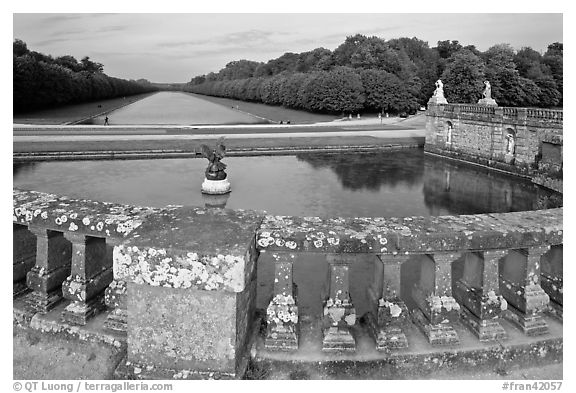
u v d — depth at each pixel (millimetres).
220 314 3914
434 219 4832
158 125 68062
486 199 30344
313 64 126312
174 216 4480
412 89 91812
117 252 3889
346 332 4484
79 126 61031
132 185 30797
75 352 4633
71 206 4945
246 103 142375
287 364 4301
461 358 4484
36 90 80125
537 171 36250
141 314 4016
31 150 39500
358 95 88000
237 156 44875
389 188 32875
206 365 3994
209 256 3758
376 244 4266
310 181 34156
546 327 4727
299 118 89688
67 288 4820
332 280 4484
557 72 94562
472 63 87500
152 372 4008
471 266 4820
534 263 4723
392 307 4488
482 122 42844
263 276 10812
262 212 4840
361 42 112438
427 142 50781
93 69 141500
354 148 50344
